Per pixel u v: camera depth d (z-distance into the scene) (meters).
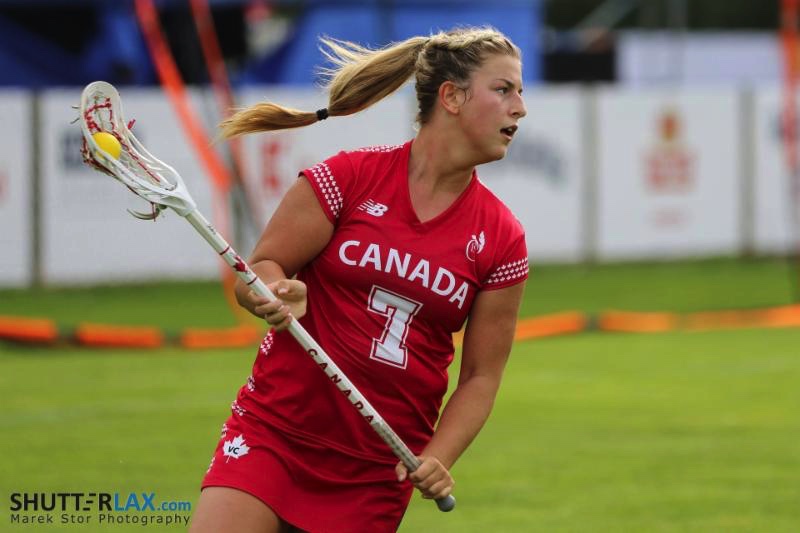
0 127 49.59
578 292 52.12
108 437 27.20
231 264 12.57
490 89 13.03
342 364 13.32
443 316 13.38
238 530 12.98
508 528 21.36
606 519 21.86
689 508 22.55
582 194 59.38
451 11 65.31
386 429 12.94
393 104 55.41
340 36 63.91
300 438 13.35
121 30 61.16
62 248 50.69
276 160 52.84
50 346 39.41
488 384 13.77
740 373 35.78
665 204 60.84
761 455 26.50
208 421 28.89
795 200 62.44
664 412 30.61
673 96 60.56
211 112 51.72
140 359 37.44
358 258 13.20
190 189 51.19
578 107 58.94
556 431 28.58
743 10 118.75
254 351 39.38
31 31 61.50
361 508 13.57
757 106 61.97
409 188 13.27
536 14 67.00
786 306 49.44
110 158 12.34
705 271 58.28
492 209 13.52
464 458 26.12
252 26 63.84
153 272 51.94
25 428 27.94
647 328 44.53
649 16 102.25
